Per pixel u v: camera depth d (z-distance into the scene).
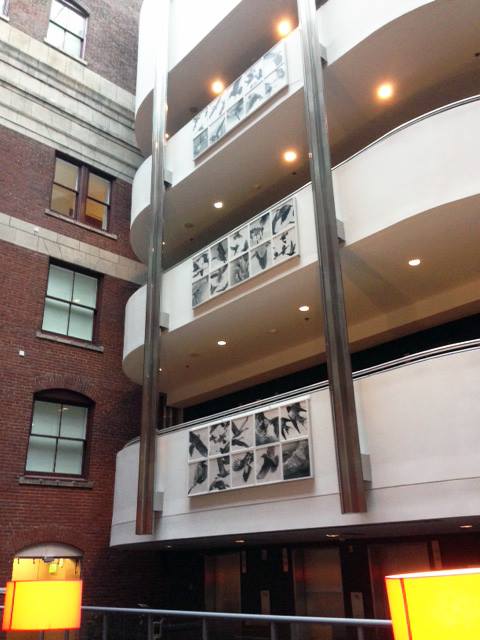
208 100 17.75
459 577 3.03
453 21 11.05
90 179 19.59
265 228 12.88
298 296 12.85
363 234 10.77
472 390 8.64
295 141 13.97
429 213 9.97
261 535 11.69
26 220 17.34
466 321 12.53
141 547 15.36
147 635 7.62
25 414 15.84
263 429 11.45
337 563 13.72
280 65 13.17
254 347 15.77
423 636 3.01
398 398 9.43
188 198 16.31
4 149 17.41
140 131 18.81
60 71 19.25
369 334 13.59
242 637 6.43
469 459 8.43
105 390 17.75
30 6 19.06
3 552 14.51
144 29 18.83
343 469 9.55
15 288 16.56
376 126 13.81
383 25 11.23
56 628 5.80
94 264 18.61
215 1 15.46
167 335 15.02
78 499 16.27
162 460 13.87
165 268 19.34
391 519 9.03
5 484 15.00
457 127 9.98
